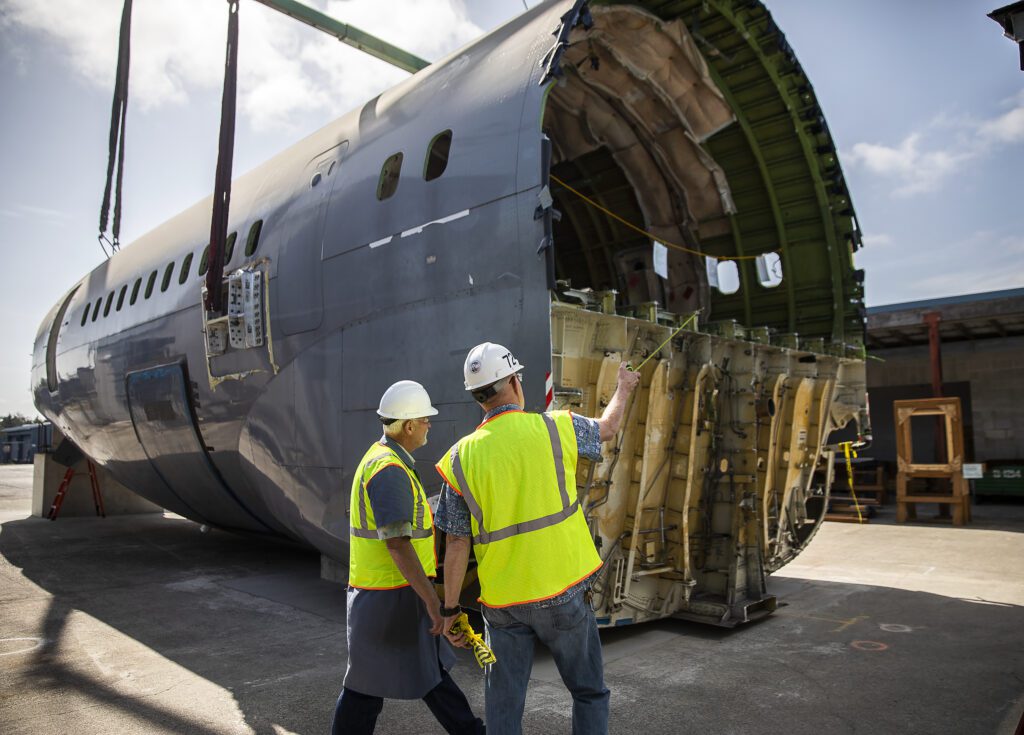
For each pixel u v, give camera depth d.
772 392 6.00
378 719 3.65
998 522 11.83
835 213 6.99
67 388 10.47
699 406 5.45
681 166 7.24
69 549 9.57
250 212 7.01
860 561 8.36
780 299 7.54
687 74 6.36
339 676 4.38
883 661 4.54
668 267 7.97
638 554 5.12
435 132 5.04
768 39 6.05
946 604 6.12
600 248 8.63
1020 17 3.02
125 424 8.95
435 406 4.57
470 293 4.42
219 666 4.59
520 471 2.50
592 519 4.63
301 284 5.85
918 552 8.97
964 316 14.09
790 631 5.27
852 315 7.20
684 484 5.23
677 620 5.61
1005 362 16.48
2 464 51.81
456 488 2.54
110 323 9.23
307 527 6.01
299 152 6.96
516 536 2.48
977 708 3.72
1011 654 4.68
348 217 5.53
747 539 5.65
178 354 7.65
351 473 5.28
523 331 4.08
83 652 4.93
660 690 4.01
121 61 8.93
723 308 8.00
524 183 4.21
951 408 11.84
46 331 11.84
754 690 4.00
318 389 5.62
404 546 2.68
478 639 2.60
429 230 4.77
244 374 6.52
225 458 7.20
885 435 18.03
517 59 4.73
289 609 6.14
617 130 7.12
